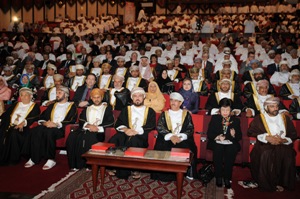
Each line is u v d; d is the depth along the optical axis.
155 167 4.29
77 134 5.65
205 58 10.75
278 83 8.94
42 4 26.92
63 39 17.75
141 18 23.23
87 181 5.07
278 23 18.56
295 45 13.68
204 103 7.50
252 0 24.38
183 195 4.64
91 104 6.33
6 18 25.84
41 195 4.46
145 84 8.23
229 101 5.29
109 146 4.70
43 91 8.23
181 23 20.95
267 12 22.95
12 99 7.84
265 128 5.19
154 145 5.57
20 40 15.83
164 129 5.42
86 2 27.59
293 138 5.15
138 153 4.40
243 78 9.27
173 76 9.63
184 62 12.27
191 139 5.43
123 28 21.03
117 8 28.14
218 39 16.64
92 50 13.78
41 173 5.40
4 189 4.69
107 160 4.43
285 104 6.82
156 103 6.85
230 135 5.13
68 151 5.58
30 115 6.15
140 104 5.73
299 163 5.26
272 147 4.95
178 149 4.58
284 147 4.95
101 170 4.80
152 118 5.71
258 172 4.91
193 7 26.81
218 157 5.06
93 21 22.00
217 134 5.20
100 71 9.75
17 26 20.25
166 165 4.25
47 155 5.65
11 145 5.79
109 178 5.23
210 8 26.52
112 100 7.27
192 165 5.21
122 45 14.00
